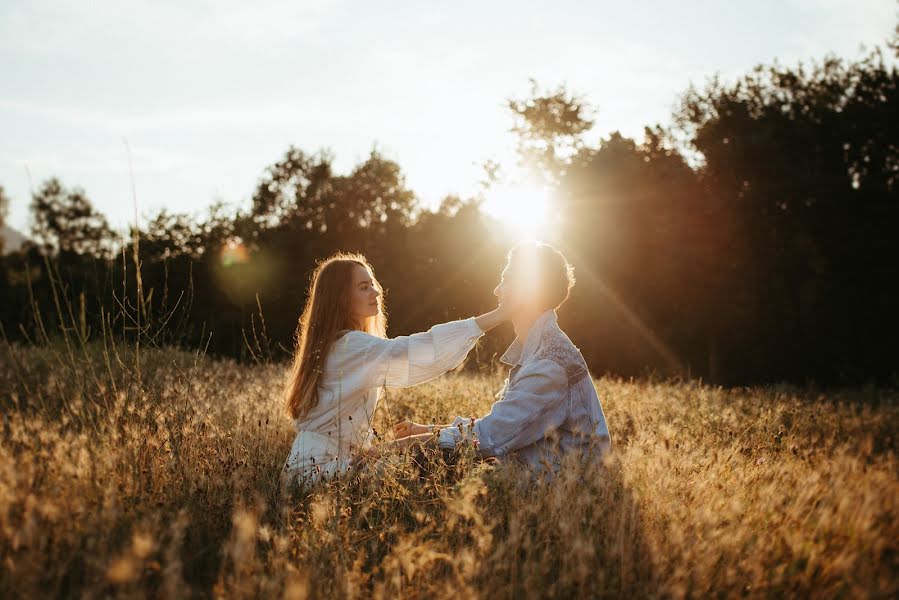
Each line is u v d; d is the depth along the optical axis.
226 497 3.09
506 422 3.64
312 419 3.78
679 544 2.61
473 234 28.27
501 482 3.08
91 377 4.88
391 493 3.15
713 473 3.31
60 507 2.57
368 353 3.72
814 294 27.89
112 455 3.05
